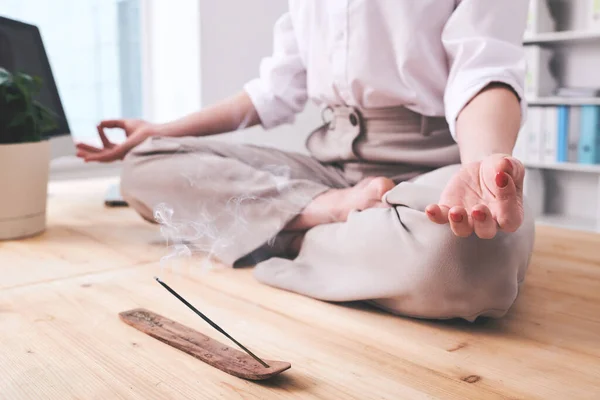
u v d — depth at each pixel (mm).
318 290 1257
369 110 1542
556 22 3232
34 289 1353
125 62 3580
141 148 1625
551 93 3273
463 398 850
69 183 2988
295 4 1663
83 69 3418
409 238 1092
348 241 1246
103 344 1042
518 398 849
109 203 2363
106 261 1583
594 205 3285
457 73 1290
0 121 1776
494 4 1318
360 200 1366
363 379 910
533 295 1299
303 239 1513
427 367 951
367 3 1418
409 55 1403
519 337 1073
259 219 1517
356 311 1207
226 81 3418
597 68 3158
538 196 3371
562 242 1756
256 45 3289
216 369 943
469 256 1041
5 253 1663
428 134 1497
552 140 3129
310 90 1658
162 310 1214
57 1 3275
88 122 3475
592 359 978
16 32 2189
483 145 1097
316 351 1013
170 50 3691
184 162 1566
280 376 918
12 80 1789
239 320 1158
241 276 1451
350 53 1466
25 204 1823
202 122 1862
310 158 1708
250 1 3268
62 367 950
